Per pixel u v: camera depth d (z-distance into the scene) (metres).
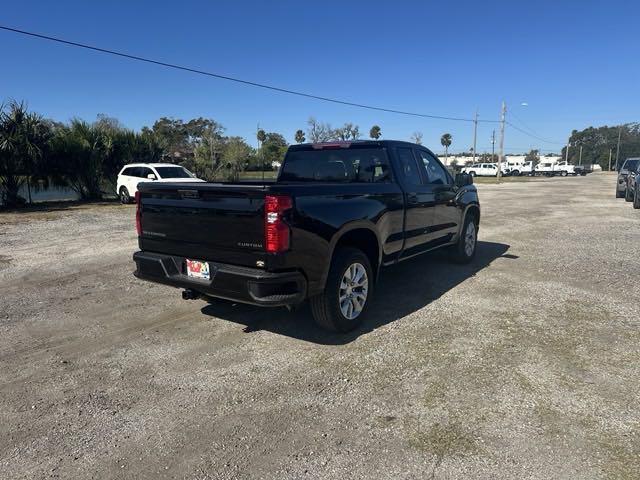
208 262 4.10
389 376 3.68
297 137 71.38
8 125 18.17
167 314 5.20
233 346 4.30
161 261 4.43
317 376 3.70
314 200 4.02
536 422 3.03
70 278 6.82
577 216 14.47
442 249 6.95
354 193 4.55
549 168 66.44
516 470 2.58
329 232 4.13
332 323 4.40
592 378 3.62
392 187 5.21
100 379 3.69
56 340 4.48
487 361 3.92
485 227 12.01
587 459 2.66
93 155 21.25
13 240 10.20
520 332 4.56
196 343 4.38
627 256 8.09
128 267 7.51
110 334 4.62
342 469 2.61
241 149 38.22
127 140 23.41
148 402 3.35
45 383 3.63
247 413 3.19
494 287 6.16
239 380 3.65
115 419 3.13
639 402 3.26
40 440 2.91
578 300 5.56
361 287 4.69
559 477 2.52
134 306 5.49
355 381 3.61
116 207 18.12
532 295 5.78
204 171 33.38
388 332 4.59
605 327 4.68
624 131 115.44
